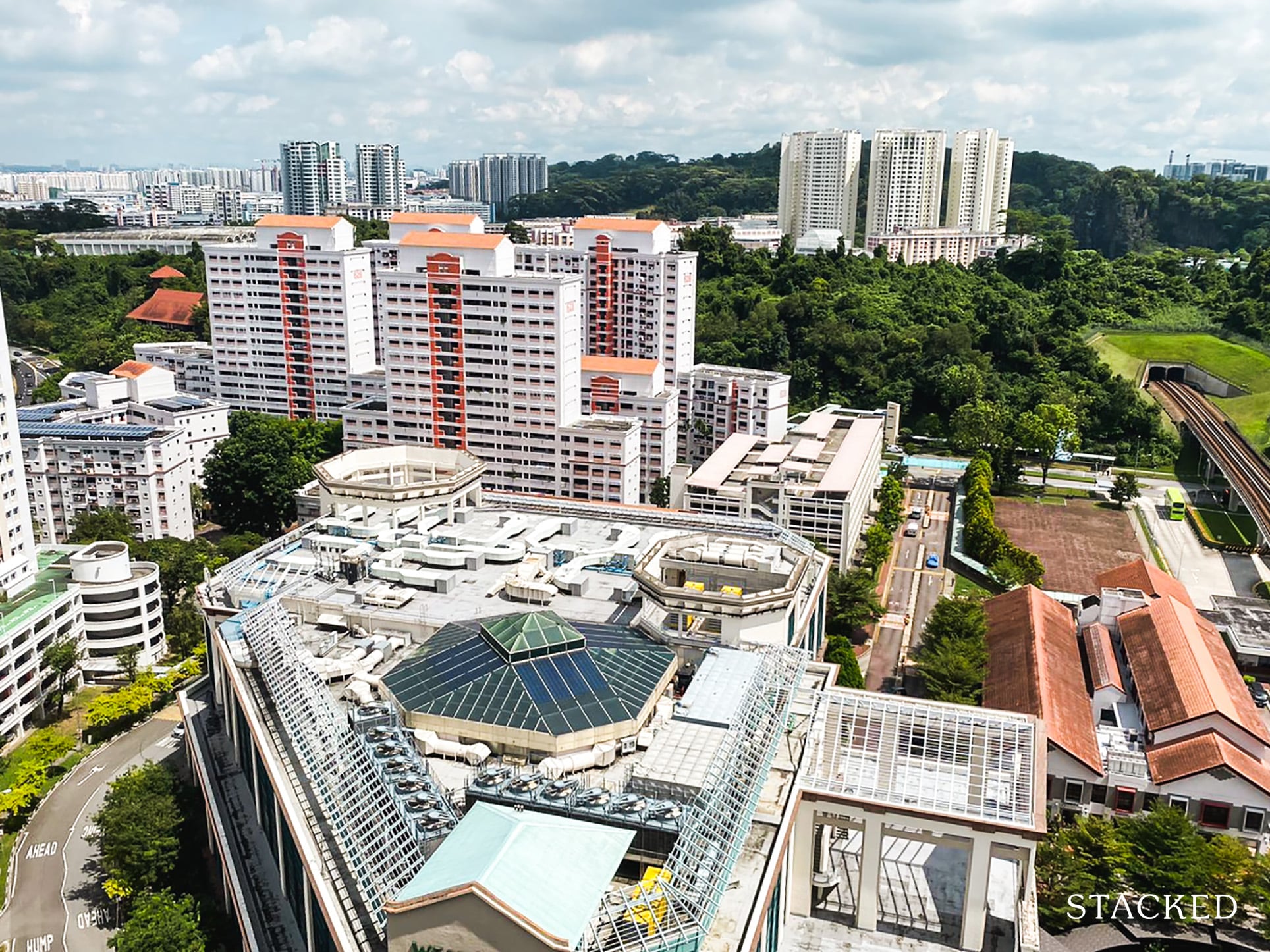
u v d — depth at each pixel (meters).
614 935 81.19
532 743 110.44
